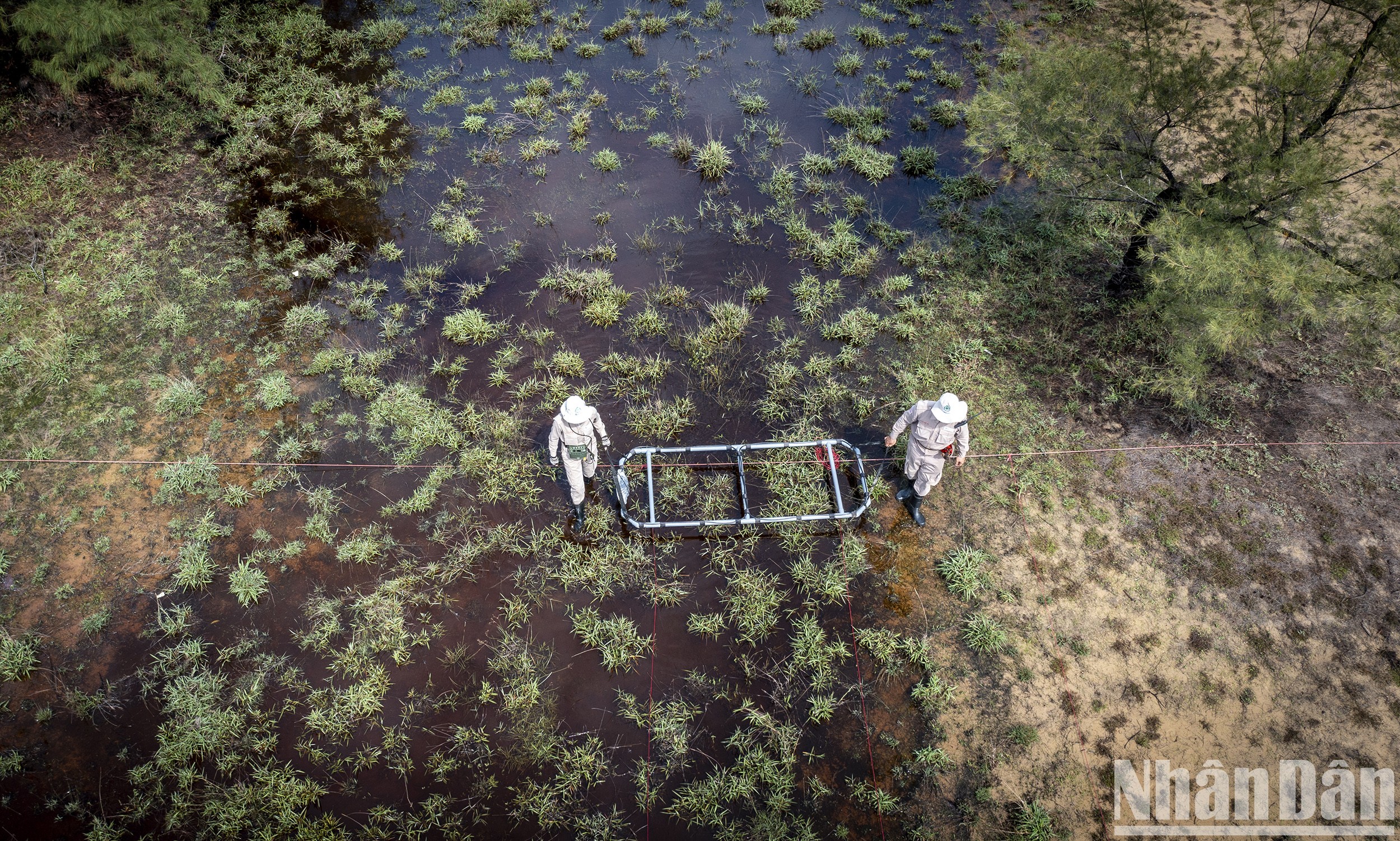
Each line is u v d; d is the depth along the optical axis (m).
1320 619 7.47
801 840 6.30
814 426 9.18
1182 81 9.31
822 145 12.92
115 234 10.98
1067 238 11.12
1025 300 10.46
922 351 9.95
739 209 11.88
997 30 14.74
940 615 7.59
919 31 15.02
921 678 7.22
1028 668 7.22
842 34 15.03
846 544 8.07
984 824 6.41
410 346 10.03
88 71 12.23
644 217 11.82
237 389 9.41
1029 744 6.79
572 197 12.11
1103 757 6.73
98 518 8.21
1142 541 8.05
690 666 7.32
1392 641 7.33
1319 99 8.80
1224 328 8.05
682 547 8.15
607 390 9.59
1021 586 7.74
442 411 9.20
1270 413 9.08
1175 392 8.70
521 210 11.91
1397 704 6.97
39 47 12.18
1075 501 8.37
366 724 6.96
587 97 13.72
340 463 8.80
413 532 8.23
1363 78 8.84
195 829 6.40
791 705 7.09
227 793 6.51
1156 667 7.21
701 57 14.61
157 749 6.80
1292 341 9.74
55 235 10.88
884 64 14.25
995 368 9.70
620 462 8.37
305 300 10.51
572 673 7.27
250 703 6.98
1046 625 7.48
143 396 9.28
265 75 13.85
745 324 10.25
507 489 8.59
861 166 12.33
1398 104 9.19
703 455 8.92
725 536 8.23
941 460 7.62
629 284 10.84
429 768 6.70
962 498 8.45
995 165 12.39
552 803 6.48
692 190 12.25
